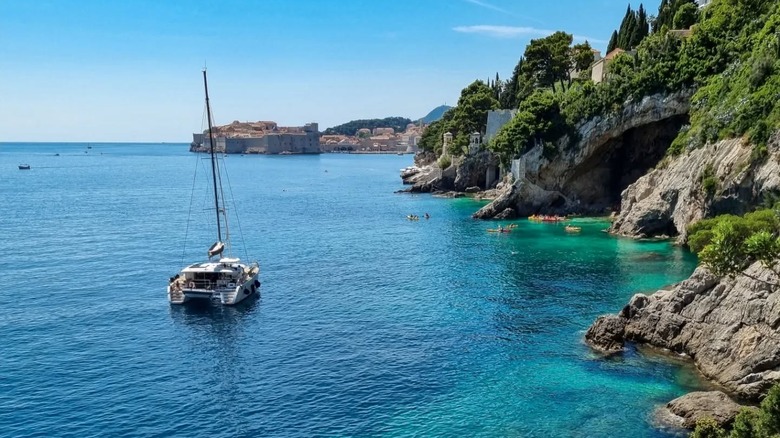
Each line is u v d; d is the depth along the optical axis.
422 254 75.56
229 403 33.66
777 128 59.47
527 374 36.88
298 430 30.66
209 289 53.31
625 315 42.56
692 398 30.89
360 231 95.31
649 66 94.69
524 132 107.12
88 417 32.09
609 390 34.19
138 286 59.28
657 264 65.81
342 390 35.22
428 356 40.25
